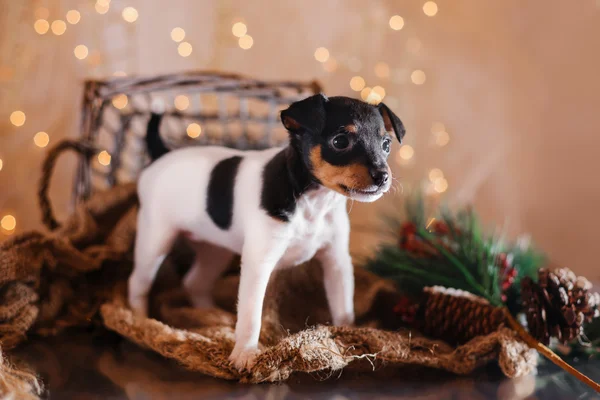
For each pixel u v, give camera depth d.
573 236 2.86
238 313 1.41
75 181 2.08
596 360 1.58
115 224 1.98
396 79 3.14
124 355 1.52
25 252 1.63
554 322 1.44
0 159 2.76
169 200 1.66
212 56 3.04
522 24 2.92
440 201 2.92
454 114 3.10
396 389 1.35
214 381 1.36
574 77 2.81
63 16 2.79
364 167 1.30
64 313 1.72
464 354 1.45
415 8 3.11
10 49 2.71
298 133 1.39
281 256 1.47
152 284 1.87
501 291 1.72
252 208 1.43
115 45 2.90
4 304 1.57
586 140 2.81
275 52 3.12
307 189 1.42
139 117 2.57
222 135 2.58
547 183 2.91
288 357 1.31
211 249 1.81
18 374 1.28
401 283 1.88
